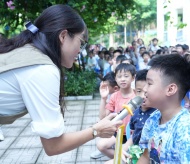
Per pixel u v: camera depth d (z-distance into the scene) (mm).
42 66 1521
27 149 4270
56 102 1570
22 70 1518
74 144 1655
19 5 7969
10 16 7941
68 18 1640
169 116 1535
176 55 1559
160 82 1511
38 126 1526
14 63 1520
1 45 1660
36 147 4336
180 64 1514
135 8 9445
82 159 3861
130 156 2059
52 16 1647
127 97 3191
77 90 7973
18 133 5043
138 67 9234
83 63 9609
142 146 1708
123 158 2084
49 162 3805
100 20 8703
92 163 3736
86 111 6594
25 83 1513
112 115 1774
